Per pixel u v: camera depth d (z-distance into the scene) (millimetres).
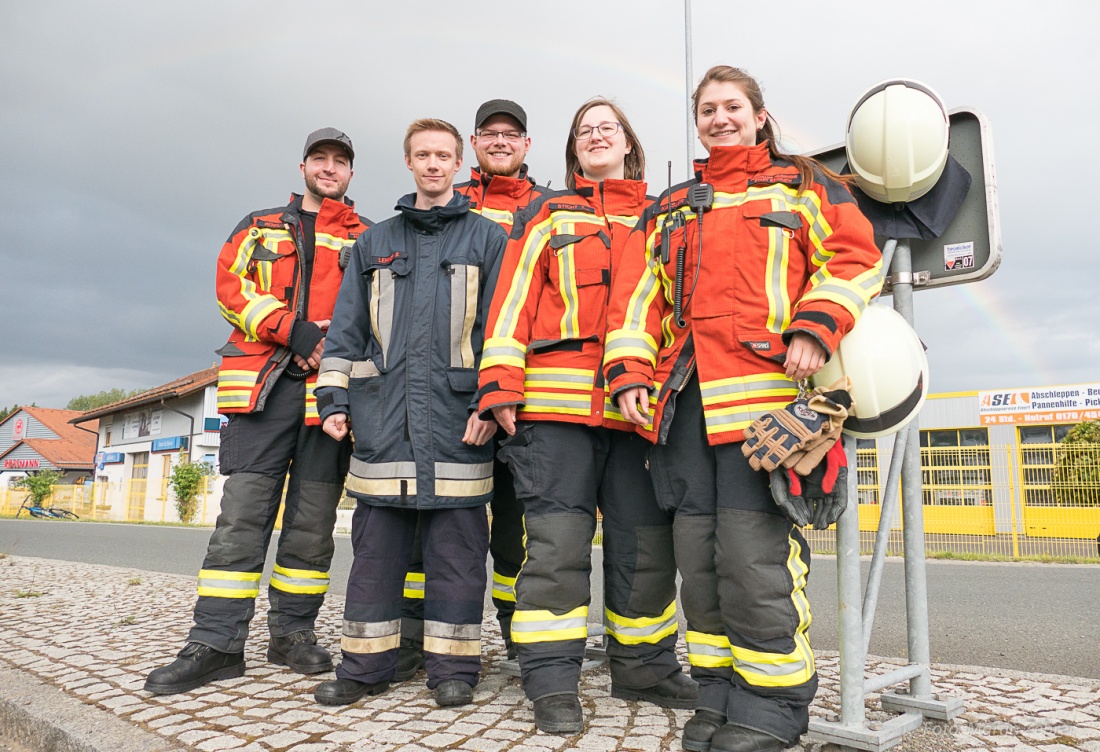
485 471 2992
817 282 2287
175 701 2816
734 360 2277
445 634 2855
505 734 2412
